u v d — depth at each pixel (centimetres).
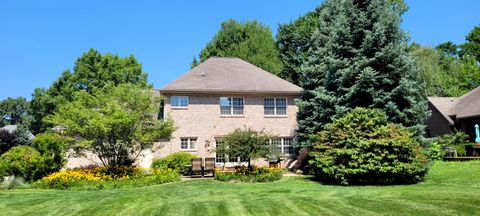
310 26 4003
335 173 1556
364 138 1521
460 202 915
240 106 2723
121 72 4597
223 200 1080
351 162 1512
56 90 4516
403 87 1789
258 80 2841
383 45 1906
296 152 2692
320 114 2080
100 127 1723
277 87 2783
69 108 1827
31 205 1119
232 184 1630
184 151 2566
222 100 2695
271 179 1761
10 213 1011
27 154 1798
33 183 1669
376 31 1856
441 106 3144
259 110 2742
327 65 2144
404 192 1141
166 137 2067
